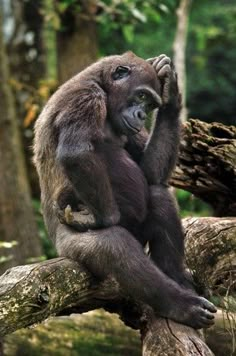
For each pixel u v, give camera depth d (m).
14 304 9.87
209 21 38.16
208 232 12.58
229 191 13.31
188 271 12.01
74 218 11.38
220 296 12.50
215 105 39.44
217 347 12.88
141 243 11.70
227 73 39.31
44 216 12.23
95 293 11.25
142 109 11.93
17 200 23.25
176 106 12.09
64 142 11.20
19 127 28.55
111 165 11.72
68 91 11.69
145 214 11.59
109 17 25.55
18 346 15.12
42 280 10.26
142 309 11.40
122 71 12.02
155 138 12.12
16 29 29.95
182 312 10.52
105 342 15.35
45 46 30.05
